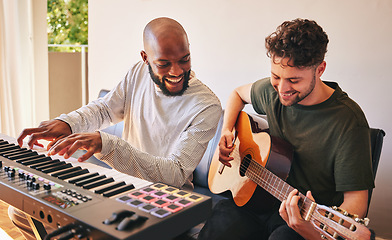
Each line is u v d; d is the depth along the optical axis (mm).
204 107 1669
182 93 1706
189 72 1673
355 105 1684
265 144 1786
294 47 1707
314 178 1774
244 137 1923
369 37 1885
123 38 2908
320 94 1729
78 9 5676
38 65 4191
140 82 1899
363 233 1145
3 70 3785
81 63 4367
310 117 1761
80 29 5750
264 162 1764
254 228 1682
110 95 1938
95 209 889
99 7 3000
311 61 1696
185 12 2520
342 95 1713
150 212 876
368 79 1912
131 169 1339
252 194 1776
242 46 2291
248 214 1757
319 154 1748
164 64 1622
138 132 1901
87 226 821
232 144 1971
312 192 1782
